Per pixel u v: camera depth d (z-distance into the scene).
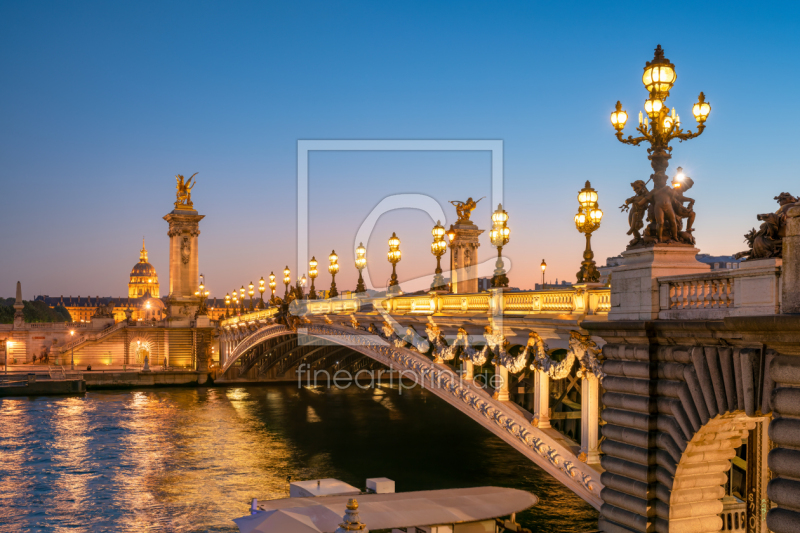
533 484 44.09
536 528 35.28
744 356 15.91
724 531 22.78
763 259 15.71
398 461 51.81
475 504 28.66
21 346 143.62
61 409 84.00
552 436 29.45
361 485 45.31
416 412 76.31
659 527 19.23
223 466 52.62
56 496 45.06
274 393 101.25
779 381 14.32
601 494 21.16
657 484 19.39
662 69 19.89
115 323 151.38
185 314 132.88
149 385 113.69
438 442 58.72
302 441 61.69
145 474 50.50
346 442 60.25
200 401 92.69
